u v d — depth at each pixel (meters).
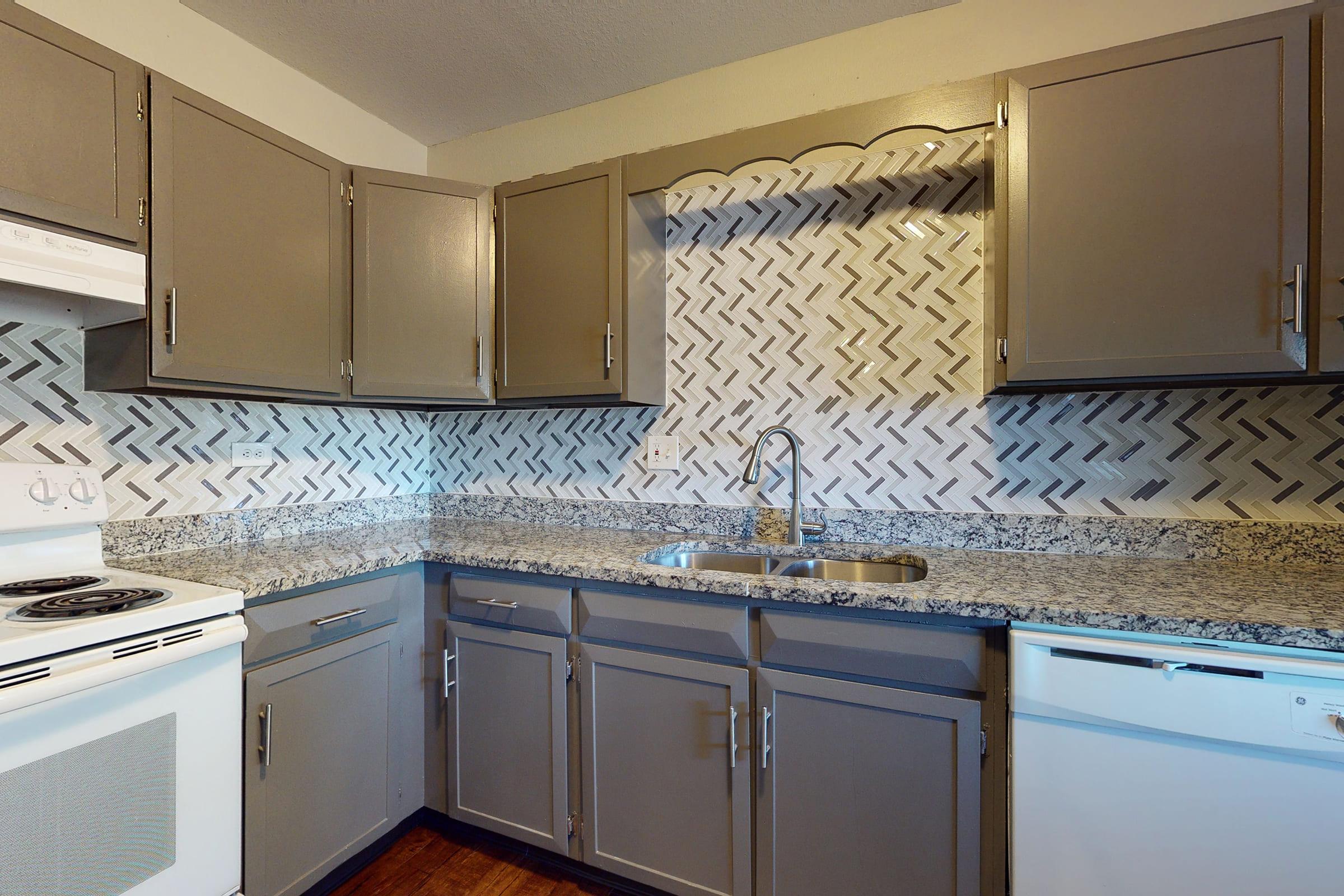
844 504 1.88
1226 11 1.54
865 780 1.28
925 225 1.78
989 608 1.15
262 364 1.58
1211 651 1.02
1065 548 1.61
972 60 1.76
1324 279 1.15
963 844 1.19
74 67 1.24
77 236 1.24
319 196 1.74
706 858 1.45
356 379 1.82
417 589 1.82
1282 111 1.18
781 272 1.96
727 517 2.01
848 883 1.30
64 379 1.50
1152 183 1.27
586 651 1.58
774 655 1.36
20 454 1.43
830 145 1.57
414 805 1.80
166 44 1.72
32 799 0.98
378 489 2.36
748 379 2.01
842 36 1.90
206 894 1.22
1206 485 1.51
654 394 2.04
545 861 1.75
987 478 1.71
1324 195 1.15
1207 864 1.02
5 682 0.94
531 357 1.97
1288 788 0.98
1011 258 1.38
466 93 2.22
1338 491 1.40
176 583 1.33
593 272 1.87
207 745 1.22
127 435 1.62
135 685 1.11
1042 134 1.35
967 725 1.19
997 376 1.42
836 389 1.89
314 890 1.58
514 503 2.38
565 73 2.10
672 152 1.77
